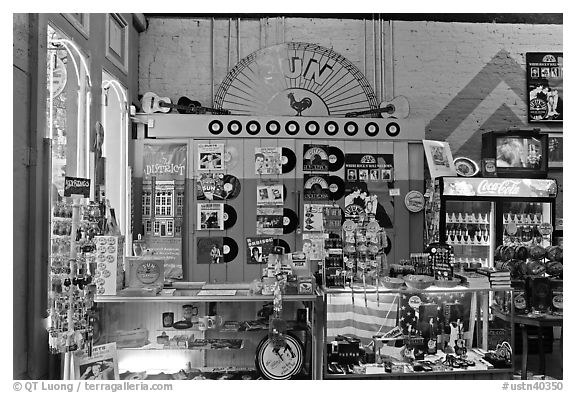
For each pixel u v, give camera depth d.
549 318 4.34
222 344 3.96
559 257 4.78
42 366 3.20
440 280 3.98
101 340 3.90
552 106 6.66
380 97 6.54
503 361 3.93
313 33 6.51
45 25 3.28
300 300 3.79
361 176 5.77
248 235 5.70
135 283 3.86
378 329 3.99
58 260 3.29
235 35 6.45
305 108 6.45
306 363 3.92
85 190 3.41
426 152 5.63
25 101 3.09
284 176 5.73
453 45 6.63
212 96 6.41
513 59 6.59
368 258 4.01
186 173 5.70
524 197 5.59
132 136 5.68
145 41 6.39
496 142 5.96
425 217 5.82
